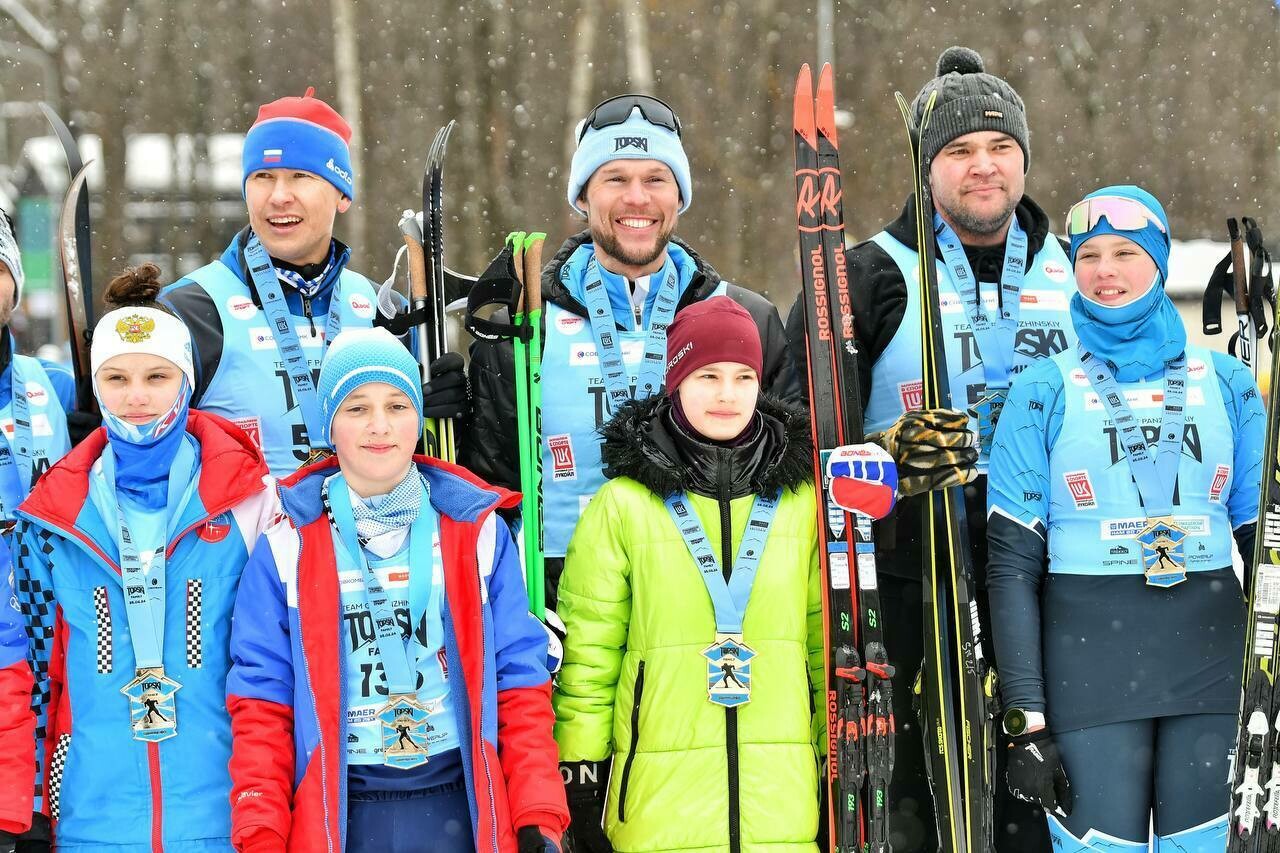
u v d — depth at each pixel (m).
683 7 39.62
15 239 7.25
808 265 7.21
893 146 40.69
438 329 7.35
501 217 35.72
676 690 6.59
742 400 6.72
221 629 6.35
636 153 7.73
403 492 6.29
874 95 41.28
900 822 7.79
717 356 6.69
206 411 7.57
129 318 6.39
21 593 6.27
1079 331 7.31
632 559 6.75
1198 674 6.86
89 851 6.09
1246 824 6.57
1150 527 6.96
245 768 5.98
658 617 6.67
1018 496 7.18
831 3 39.22
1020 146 7.96
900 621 7.80
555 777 6.20
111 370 6.35
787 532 6.77
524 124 35.81
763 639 6.64
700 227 39.53
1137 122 40.84
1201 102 40.59
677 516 6.73
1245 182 40.22
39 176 33.75
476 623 6.21
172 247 37.69
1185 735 6.84
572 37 37.09
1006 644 7.03
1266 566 6.69
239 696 6.09
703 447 6.75
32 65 38.31
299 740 6.08
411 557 6.24
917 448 6.82
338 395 6.23
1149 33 41.03
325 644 6.12
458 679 6.19
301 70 38.00
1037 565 7.15
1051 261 8.11
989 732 6.98
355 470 6.25
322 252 7.91
